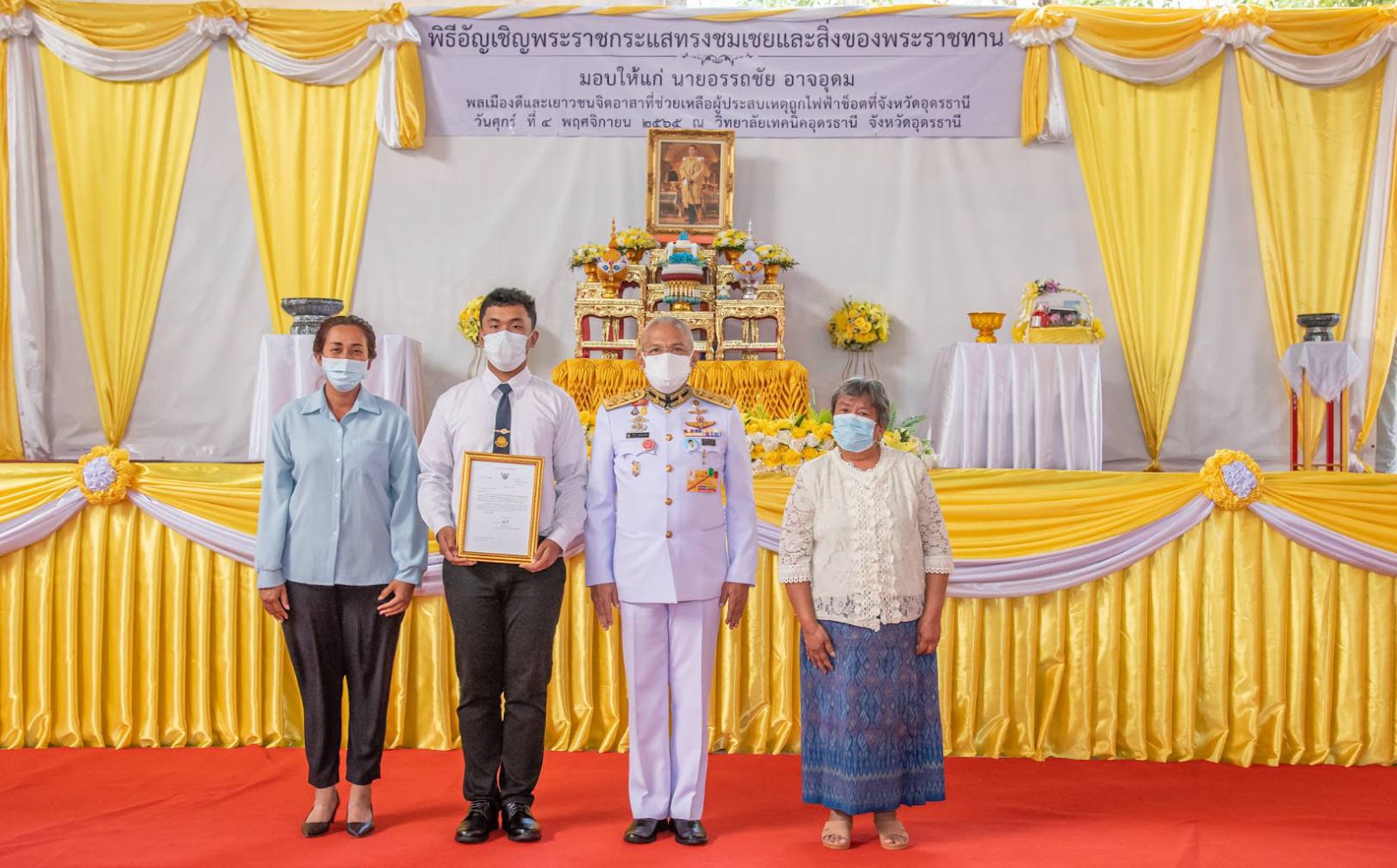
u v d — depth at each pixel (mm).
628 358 6508
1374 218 6828
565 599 4316
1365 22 6824
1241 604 4387
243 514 4336
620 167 7039
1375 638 4414
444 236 7020
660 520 3129
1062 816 3484
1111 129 6992
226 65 6949
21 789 3721
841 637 3062
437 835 3188
